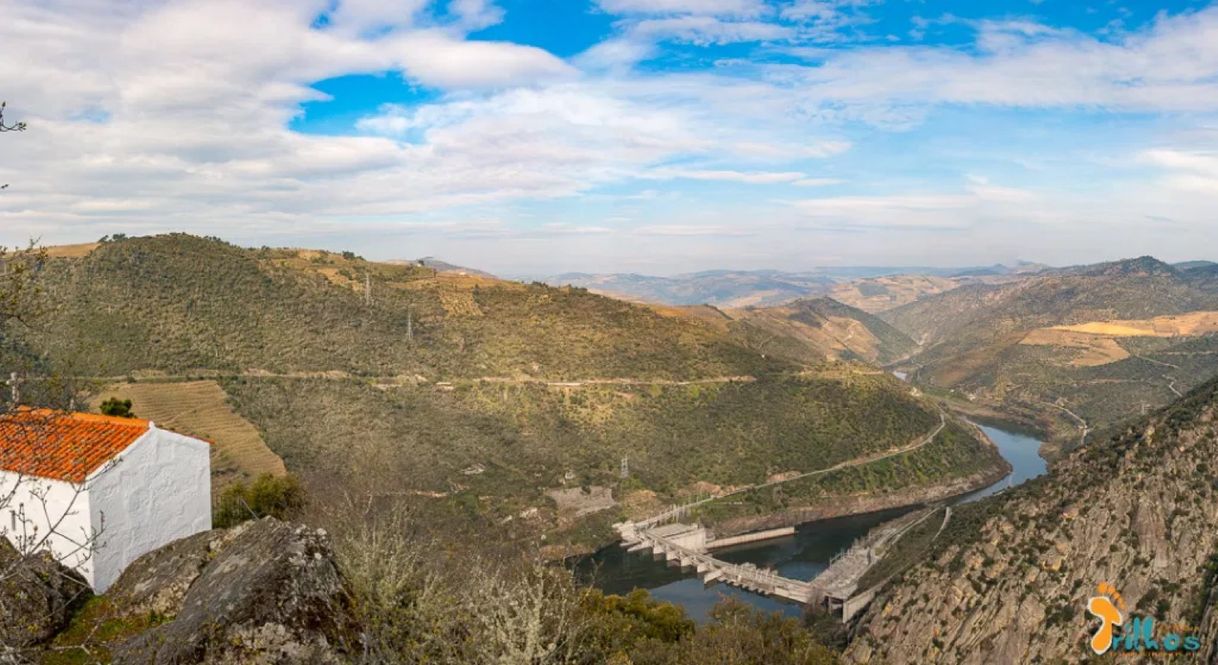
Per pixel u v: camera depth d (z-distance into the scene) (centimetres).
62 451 1623
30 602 1284
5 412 1059
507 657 973
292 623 934
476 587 1226
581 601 1563
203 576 1164
